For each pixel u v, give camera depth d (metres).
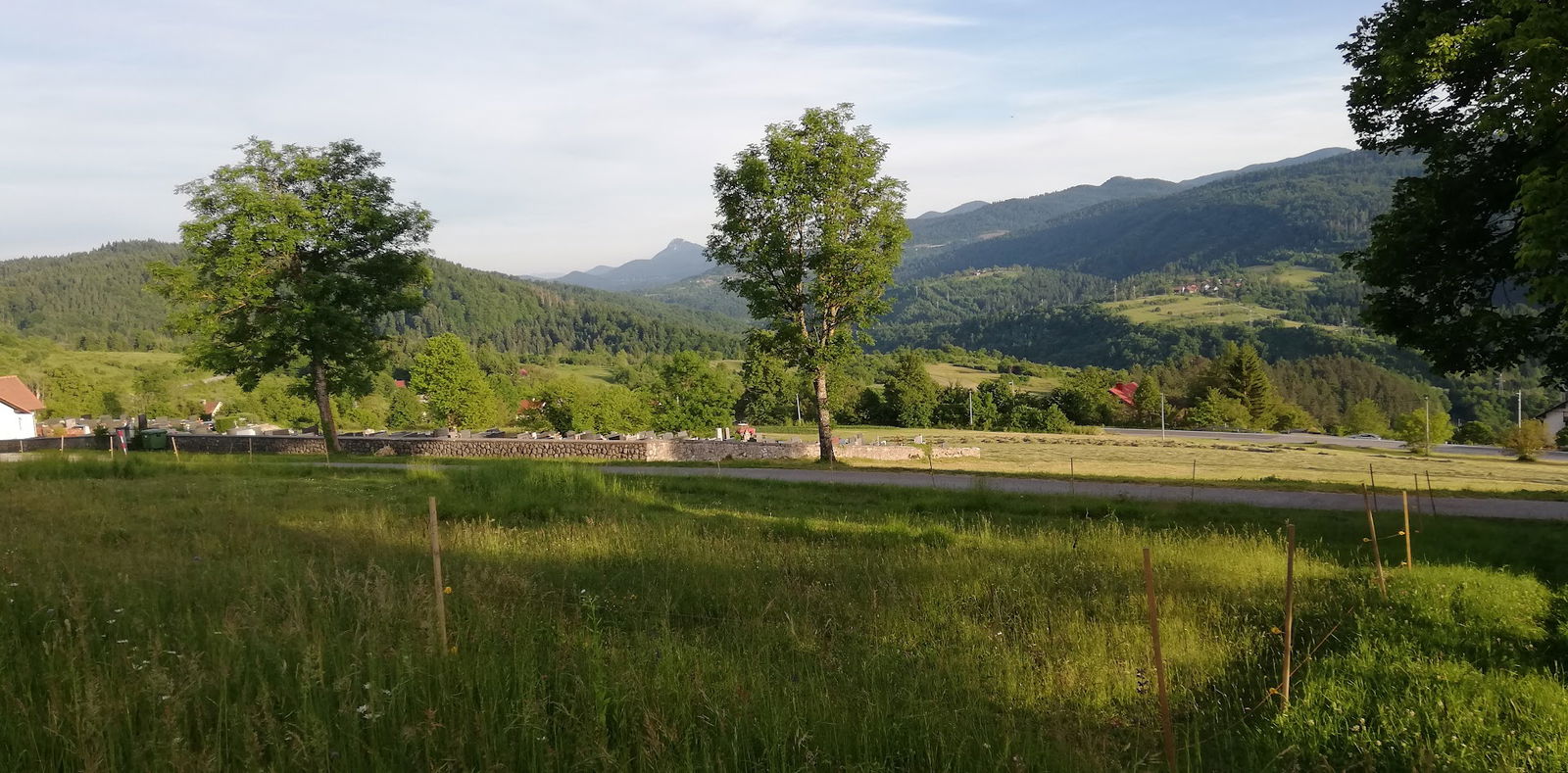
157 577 7.46
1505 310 16.33
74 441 37.75
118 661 5.16
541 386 79.50
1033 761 4.48
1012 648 6.60
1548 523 15.52
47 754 4.06
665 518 13.88
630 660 5.37
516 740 4.39
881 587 8.45
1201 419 96.25
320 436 35.91
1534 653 6.92
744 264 29.59
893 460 41.62
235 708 4.36
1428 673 5.93
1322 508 17.62
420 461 28.02
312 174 29.80
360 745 4.20
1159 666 4.45
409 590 7.00
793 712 4.77
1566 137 12.66
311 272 30.61
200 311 29.14
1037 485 22.78
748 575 8.81
